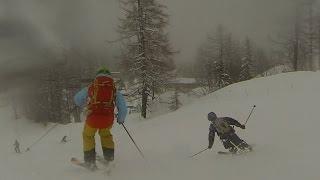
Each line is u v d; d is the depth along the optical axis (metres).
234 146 8.77
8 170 7.84
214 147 10.28
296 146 8.83
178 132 15.23
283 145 9.12
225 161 8.02
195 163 8.00
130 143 12.47
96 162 7.93
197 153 8.95
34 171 7.62
